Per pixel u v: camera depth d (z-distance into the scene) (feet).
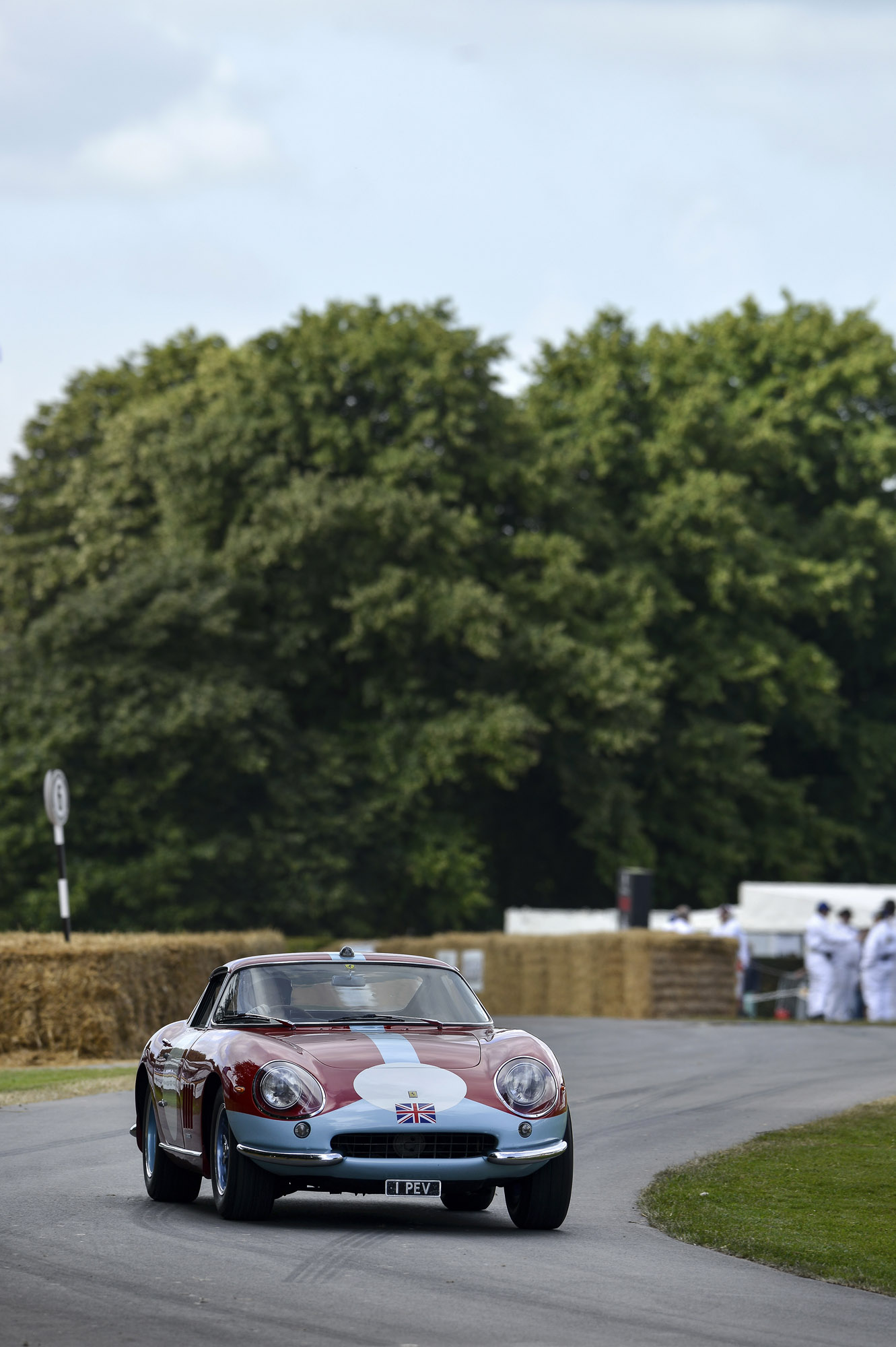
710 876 524.93
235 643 463.83
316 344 470.80
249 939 259.60
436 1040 100.42
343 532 460.14
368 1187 92.99
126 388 601.21
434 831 469.57
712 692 515.09
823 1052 233.14
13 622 527.81
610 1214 105.19
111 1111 158.10
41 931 431.02
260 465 464.24
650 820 526.57
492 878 537.24
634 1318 74.02
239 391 488.85
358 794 467.52
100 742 437.17
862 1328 73.67
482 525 484.74
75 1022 219.61
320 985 105.91
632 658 482.28
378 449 472.03
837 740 566.77
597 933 351.67
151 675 443.73
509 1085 96.17
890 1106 161.99
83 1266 82.33
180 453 467.11
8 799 437.99
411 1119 92.63
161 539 490.08
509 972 375.66
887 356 562.66
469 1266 85.35
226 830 451.94
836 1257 90.43
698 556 524.93
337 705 488.85
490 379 488.44
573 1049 240.32
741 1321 74.38
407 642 453.99
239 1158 94.17
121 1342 66.08
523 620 479.41
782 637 539.70
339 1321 70.90
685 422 520.83
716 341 582.76
